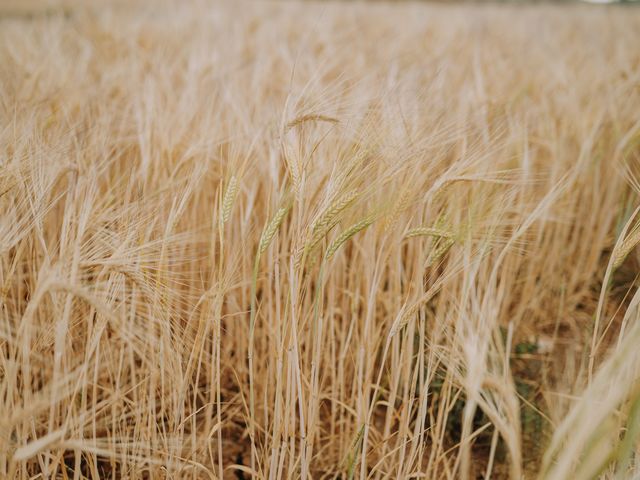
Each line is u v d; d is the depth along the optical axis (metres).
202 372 1.10
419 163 0.77
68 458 0.94
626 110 1.48
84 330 0.88
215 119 1.19
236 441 1.04
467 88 1.47
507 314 1.26
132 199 0.96
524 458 0.89
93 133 1.06
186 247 1.10
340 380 0.93
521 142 1.19
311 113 0.78
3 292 0.73
